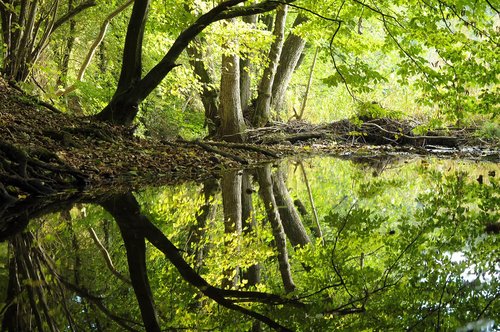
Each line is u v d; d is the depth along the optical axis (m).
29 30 10.90
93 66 17.97
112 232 5.52
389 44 12.39
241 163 11.78
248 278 7.25
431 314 3.94
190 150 11.21
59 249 4.76
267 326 4.29
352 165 13.29
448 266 4.82
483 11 10.56
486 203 7.71
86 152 8.41
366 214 7.55
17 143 7.16
